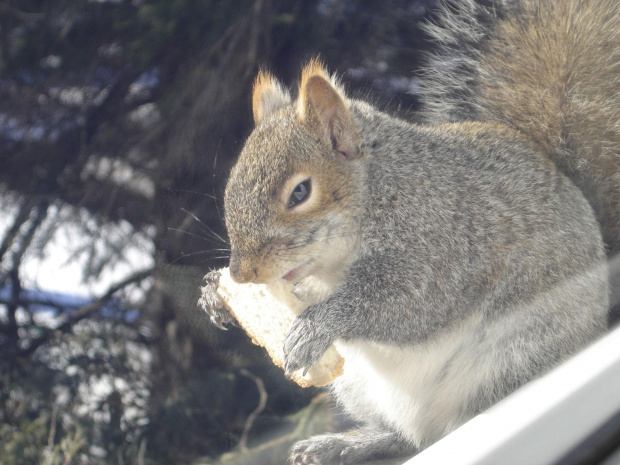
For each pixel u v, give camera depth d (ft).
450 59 4.28
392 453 4.09
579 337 4.00
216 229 4.76
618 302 4.01
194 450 4.75
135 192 5.81
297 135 4.05
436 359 4.04
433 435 4.06
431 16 4.48
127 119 5.94
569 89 4.16
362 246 4.05
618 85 4.15
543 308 4.00
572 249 4.02
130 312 6.16
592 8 4.21
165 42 5.24
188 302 4.94
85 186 6.04
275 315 4.07
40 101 6.01
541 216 4.03
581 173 4.10
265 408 4.76
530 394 3.16
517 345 4.00
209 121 4.75
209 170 4.77
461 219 4.04
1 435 5.16
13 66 5.73
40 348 6.05
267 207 4.02
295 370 4.00
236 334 5.05
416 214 4.04
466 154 4.07
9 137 6.16
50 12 5.70
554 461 2.72
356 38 4.80
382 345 4.04
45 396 5.47
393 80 4.72
